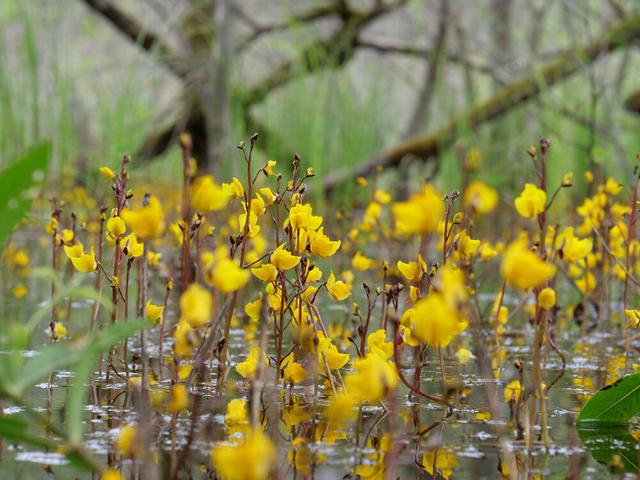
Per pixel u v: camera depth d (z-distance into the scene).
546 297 3.69
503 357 5.50
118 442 3.42
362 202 15.34
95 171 12.80
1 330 2.97
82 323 6.54
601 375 4.94
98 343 2.77
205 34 15.81
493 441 3.55
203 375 4.70
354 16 16.31
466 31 18.12
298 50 14.88
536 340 3.81
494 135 16.16
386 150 16.06
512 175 14.27
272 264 3.97
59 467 3.10
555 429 3.75
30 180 2.99
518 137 14.86
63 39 14.29
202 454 3.27
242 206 4.32
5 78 12.59
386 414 3.96
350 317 6.68
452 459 3.28
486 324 6.83
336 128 14.95
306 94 14.69
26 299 7.88
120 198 4.64
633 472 3.13
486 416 3.95
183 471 3.06
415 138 15.52
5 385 2.66
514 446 3.47
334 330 6.32
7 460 3.18
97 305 4.96
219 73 14.95
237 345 5.77
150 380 4.63
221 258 2.86
